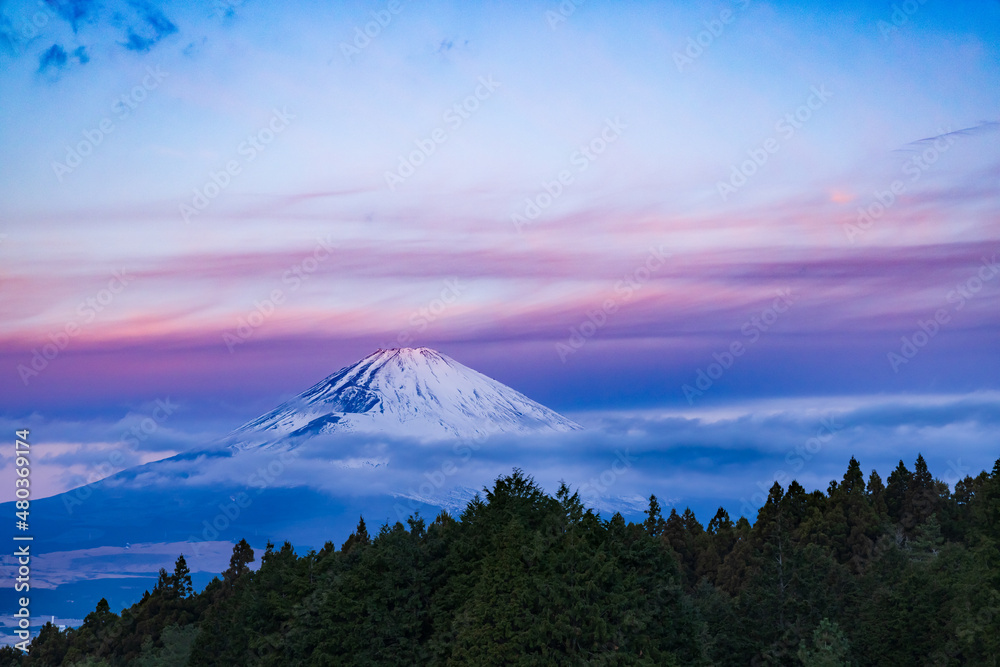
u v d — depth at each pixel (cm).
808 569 8975
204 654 9294
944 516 12862
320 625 7894
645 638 6331
